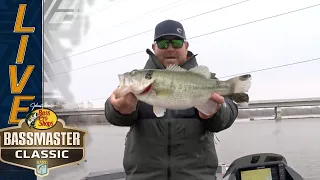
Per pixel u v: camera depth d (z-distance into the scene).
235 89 1.21
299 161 4.52
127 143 1.36
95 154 5.61
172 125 1.29
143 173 1.30
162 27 1.39
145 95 1.16
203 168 1.31
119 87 1.17
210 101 1.20
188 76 1.20
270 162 1.80
